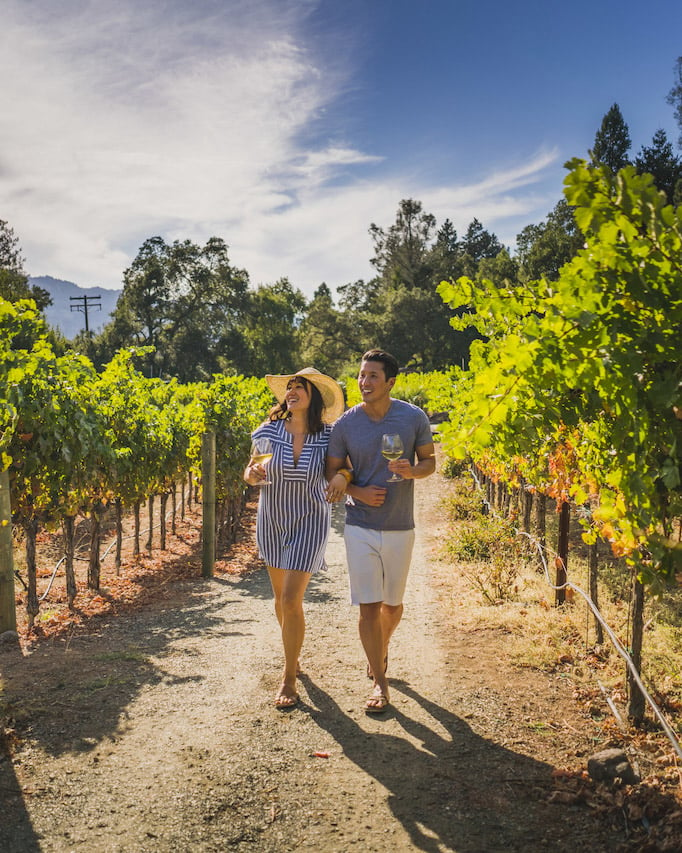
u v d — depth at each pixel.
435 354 62.28
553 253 48.88
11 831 2.50
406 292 63.50
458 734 3.28
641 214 1.93
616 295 2.18
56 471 6.00
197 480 10.70
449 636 4.87
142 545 10.17
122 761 3.04
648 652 4.30
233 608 5.93
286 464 3.69
